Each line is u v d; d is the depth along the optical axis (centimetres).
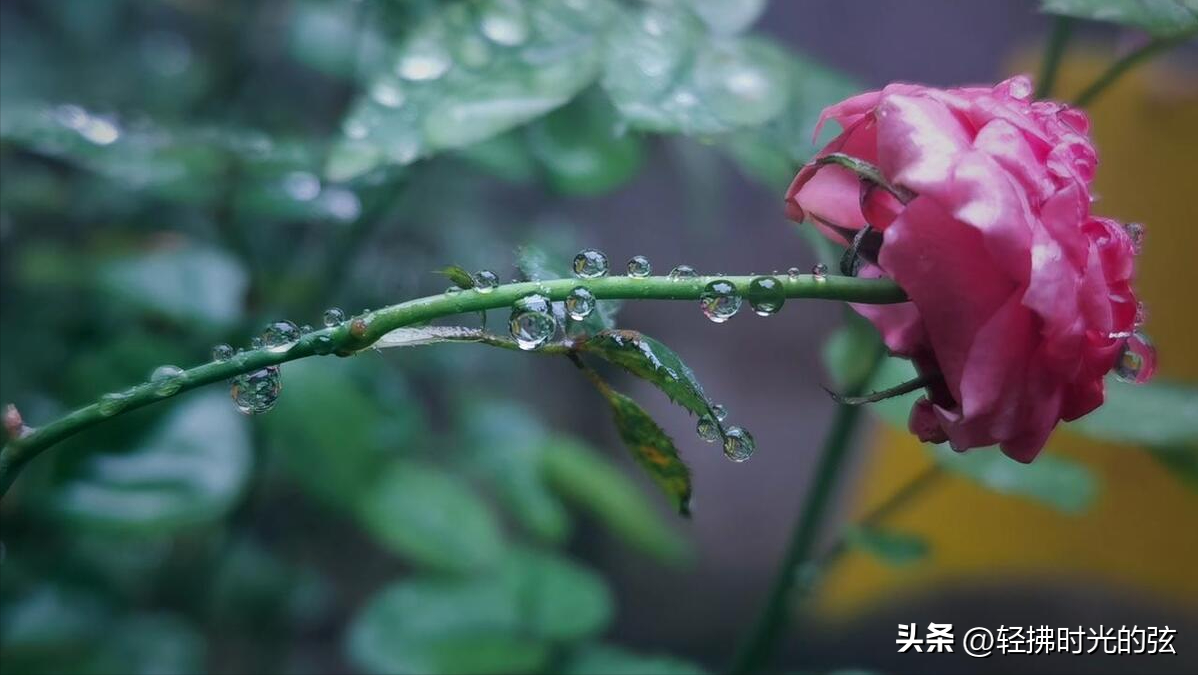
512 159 69
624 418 51
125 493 64
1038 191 48
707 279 49
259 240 83
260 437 71
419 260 97
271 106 101
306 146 62
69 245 96
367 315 49
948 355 48
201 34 116
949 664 129
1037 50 113
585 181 68
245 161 62
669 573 144
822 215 50
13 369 86
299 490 106
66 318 89
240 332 72
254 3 103
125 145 61
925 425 50
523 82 56
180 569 92
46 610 78
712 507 145
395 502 77
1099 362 49
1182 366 98
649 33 57
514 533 122
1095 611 123
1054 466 62
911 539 61
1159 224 97
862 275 51
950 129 48
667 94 56
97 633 79
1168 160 97
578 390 145
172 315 71
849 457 124
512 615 82
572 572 87
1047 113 49
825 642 131
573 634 82
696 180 87
